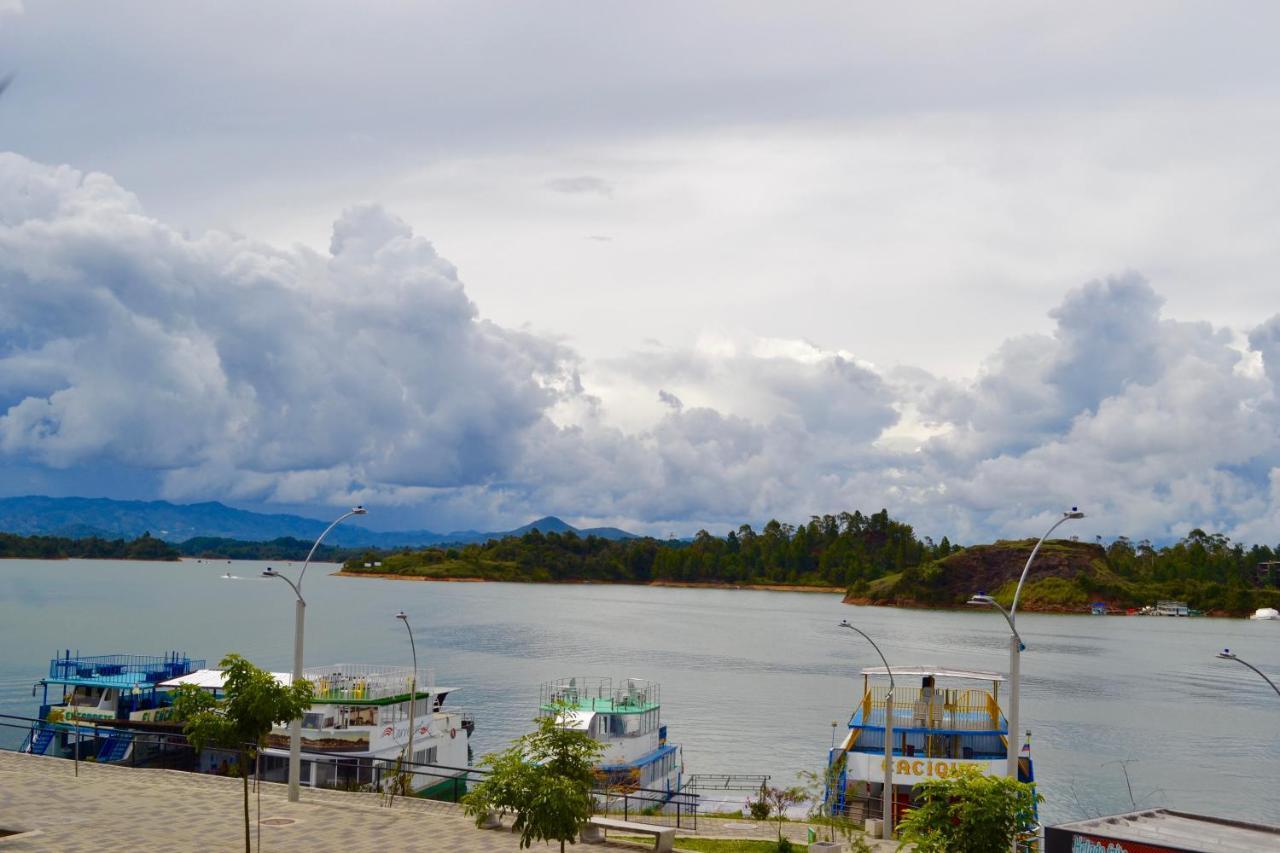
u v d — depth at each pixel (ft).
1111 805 311.27
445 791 237.66
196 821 132.05
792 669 628.28
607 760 241.35
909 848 160.35
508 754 113.19
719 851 147.13
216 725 110.83
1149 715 490.08
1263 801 319.47
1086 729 446.19
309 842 125.18
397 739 231.71
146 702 260.62
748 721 431.02
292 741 148.36
